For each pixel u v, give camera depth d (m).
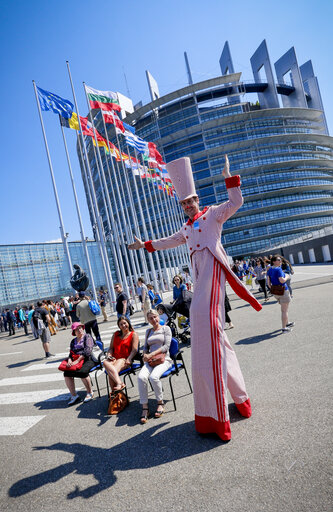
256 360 5.01
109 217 20.20
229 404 3.73
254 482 2.26
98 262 45.34
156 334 4.46
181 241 3.45
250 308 10.67
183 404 4.09
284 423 2.98
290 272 9.37
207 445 2.93
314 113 83.19
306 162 80.12
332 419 2.86
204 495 2.24
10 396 6.05
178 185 3.30
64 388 6.05
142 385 3.93
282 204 75.12
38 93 15.53
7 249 38.72
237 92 79.12
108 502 2.41
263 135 76.56
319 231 33.66
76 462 3.14
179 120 74.31
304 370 4.18
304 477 2.20
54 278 41.31
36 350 11.20
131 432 3.57
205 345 2.98
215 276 3.08
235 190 2.95
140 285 11.59
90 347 5.24
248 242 75.62
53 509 2.46
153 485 2.50
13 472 3.17
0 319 24.86
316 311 7.80
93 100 19.17
